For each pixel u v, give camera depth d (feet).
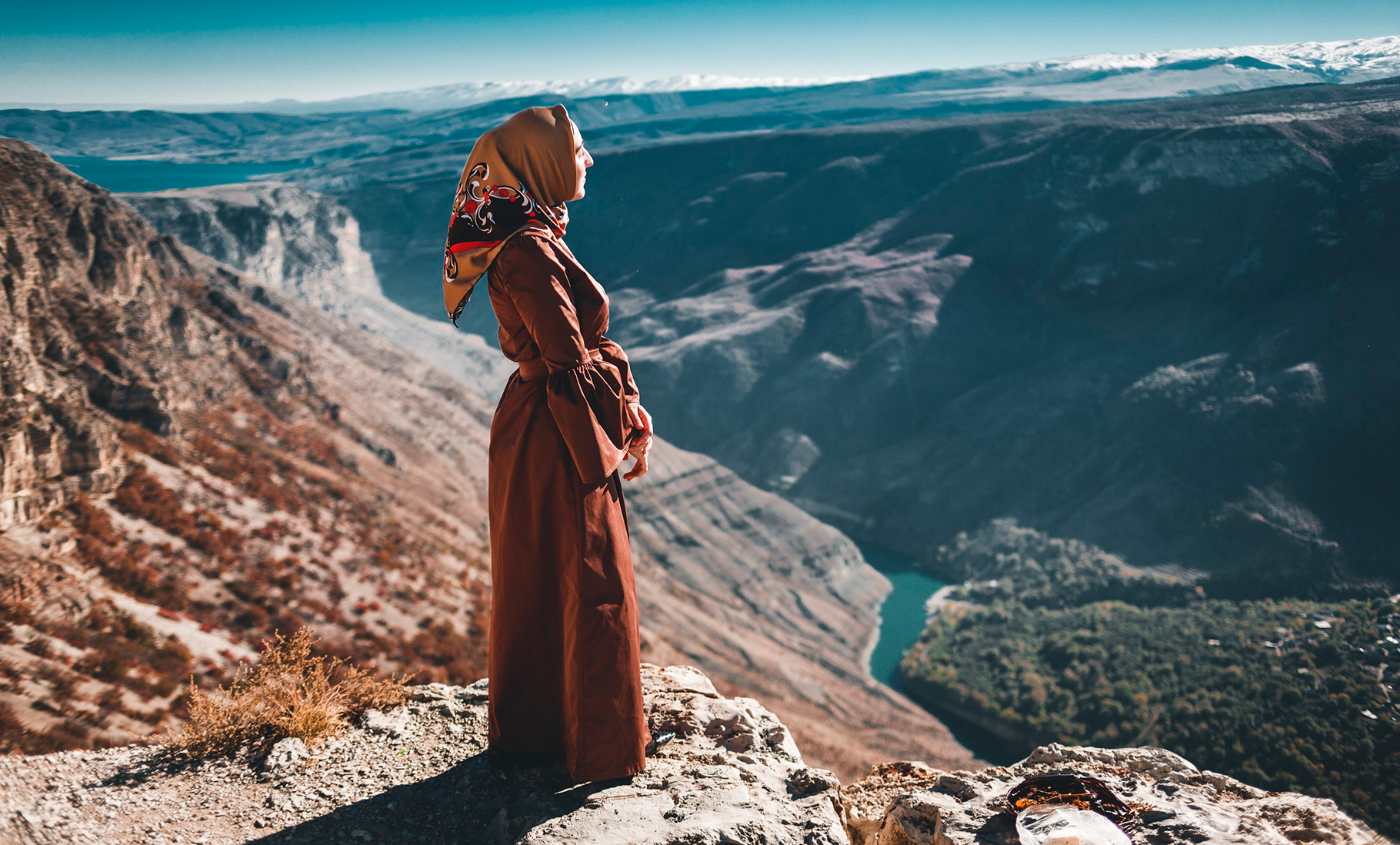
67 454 116.16
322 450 239.30
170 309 213.66
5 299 128.26
